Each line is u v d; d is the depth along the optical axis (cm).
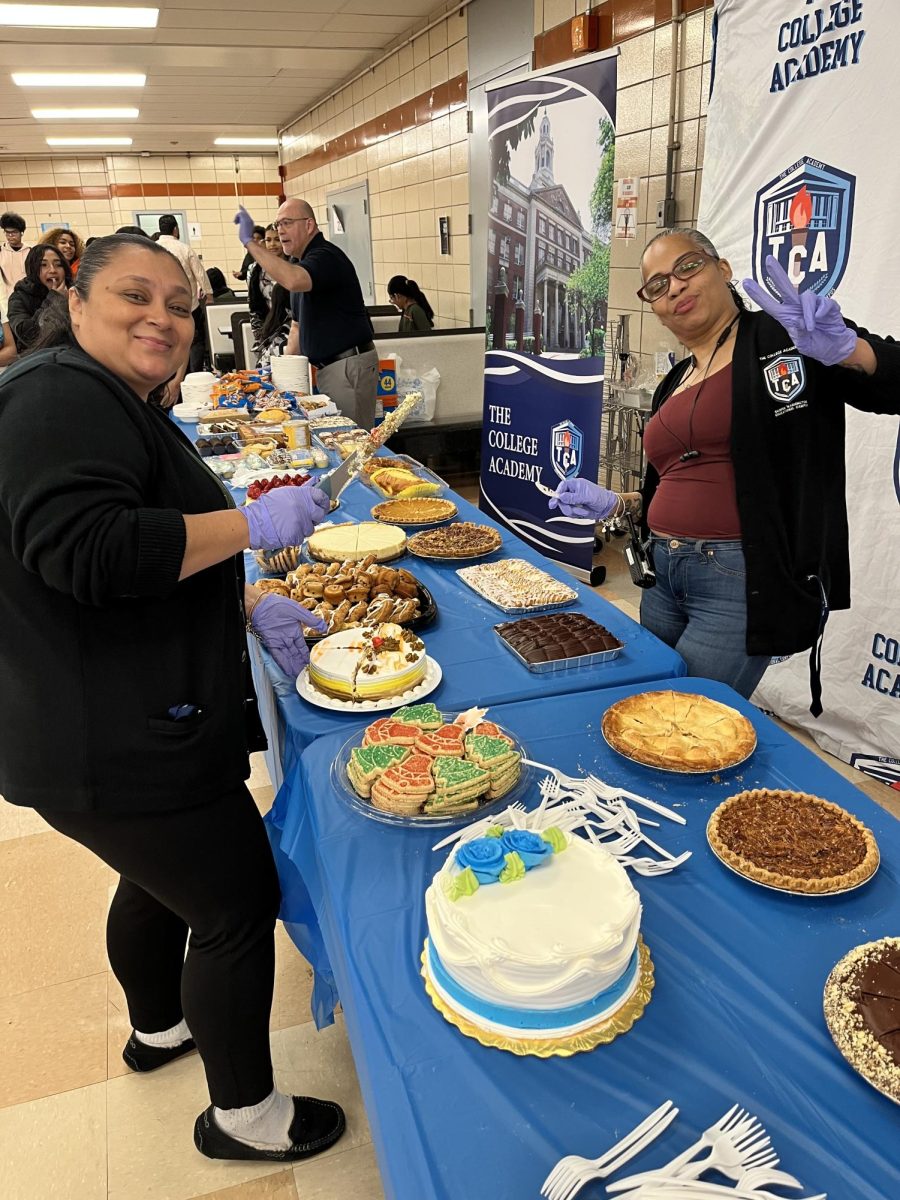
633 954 88
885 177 215
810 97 232
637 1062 78
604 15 407
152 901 147
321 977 148
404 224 721
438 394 563
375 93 725
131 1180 143
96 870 221
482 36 523
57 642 103
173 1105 157
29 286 405
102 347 107
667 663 158
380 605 171
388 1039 82
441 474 592
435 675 153
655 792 118
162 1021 160
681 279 170
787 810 110
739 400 166
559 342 362
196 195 1247
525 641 162
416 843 110
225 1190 140
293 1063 164
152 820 114
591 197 326
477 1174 69
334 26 597
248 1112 139
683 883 101
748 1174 66
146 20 546
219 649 116
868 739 252
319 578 186
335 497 159
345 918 97
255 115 954
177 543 101
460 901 89
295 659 157
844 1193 66
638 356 420
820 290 239
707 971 88
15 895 213
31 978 187
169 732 110
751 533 168
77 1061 167
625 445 414
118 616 105
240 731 121
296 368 424
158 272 106
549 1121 73
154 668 108
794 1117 73
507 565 204
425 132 638
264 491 243
